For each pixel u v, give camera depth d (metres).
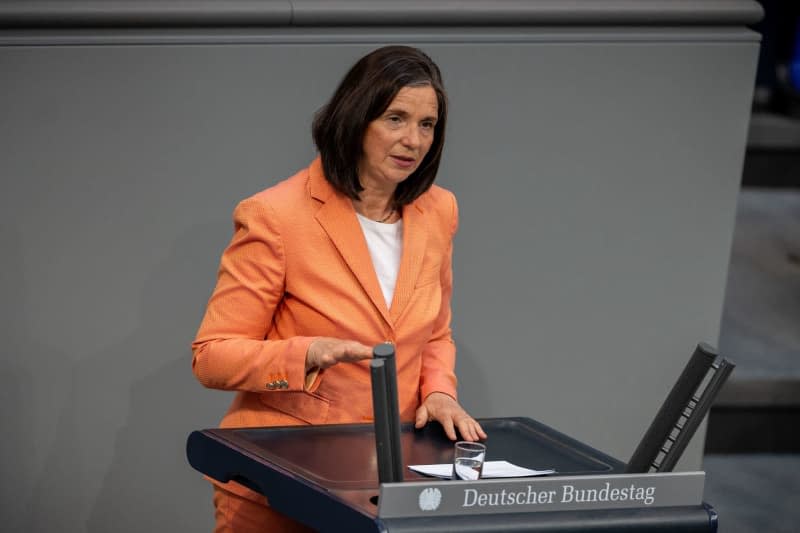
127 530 10.16
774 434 15.41
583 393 11.03
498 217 10.41
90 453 9.91
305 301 7.00
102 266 9.54
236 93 9.48
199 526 10.34
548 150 10.37
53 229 9.37
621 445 11.26
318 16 9.45
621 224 10.72
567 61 10.20
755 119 21.38
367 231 7.27
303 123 9.68
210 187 9.62
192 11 9.15
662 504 5.79
